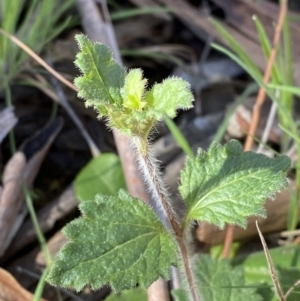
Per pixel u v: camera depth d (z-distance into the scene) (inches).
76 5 13.8
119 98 5.7
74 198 10.8
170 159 11.6
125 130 5.5
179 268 7.1
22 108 12.4
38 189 11.4
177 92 5.3
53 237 10.3
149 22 15.1
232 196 6.5
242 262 9.4
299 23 13.1
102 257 6.0
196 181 6.7
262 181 6.5
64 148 12.0
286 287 8.7
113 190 10.6
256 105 11.0
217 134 10.8
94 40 12.6
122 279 5.9
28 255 10.1
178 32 15.1
